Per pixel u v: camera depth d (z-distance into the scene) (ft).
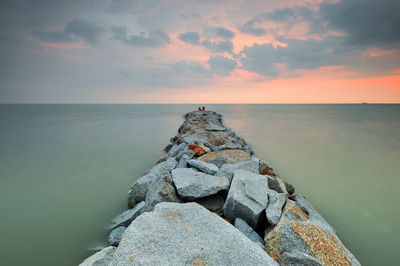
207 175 19.03
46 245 17.26
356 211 21.62
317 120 117.08
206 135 47.88
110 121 115.14
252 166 22.22
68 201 24.58
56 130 80.59
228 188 17.93
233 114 168.45
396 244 16.88
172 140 56.08
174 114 175.22
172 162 25.25
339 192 26.03
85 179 31.32
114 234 16.66
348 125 93.45
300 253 8.94
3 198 25.44
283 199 15.94
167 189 16.96
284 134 69.10
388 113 189.06
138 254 7.88
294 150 47.24
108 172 34.35
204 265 7.59
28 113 188.75
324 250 9.65
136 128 86.89
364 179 30.12
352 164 36.96
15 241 17.74
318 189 26.94
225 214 15.64
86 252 16.52
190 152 28.48
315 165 36.52
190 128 59.11
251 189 16.19
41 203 24.13
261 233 14.80
